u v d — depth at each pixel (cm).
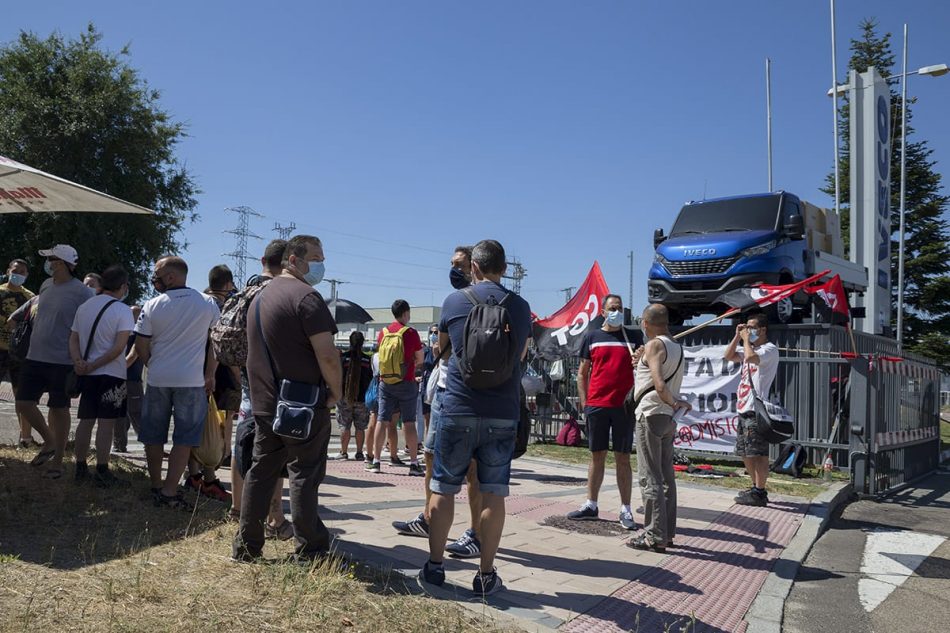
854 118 1953
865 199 1925
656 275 1261
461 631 343
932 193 3778
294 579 381
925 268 3706
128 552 426
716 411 1123
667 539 561
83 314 601
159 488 562
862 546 659
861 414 942
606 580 469
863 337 1220
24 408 652
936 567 590
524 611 390
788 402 1090
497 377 399
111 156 2997
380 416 857
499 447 412
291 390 396
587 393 645
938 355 3541
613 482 902
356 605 359
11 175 594
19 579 361
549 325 1340
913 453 1159
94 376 599
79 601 337
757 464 784
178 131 3222
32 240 2772
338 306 1160
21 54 2950
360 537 520
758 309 1132
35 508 514
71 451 738
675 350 553
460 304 423
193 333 559
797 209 1345
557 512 681
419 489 756
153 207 3166
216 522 504
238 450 511
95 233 2825
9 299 819
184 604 343
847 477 1002
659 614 415
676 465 1041
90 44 3048
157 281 568
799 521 717
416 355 851
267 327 400
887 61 4016
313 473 417
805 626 440
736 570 529
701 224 1307
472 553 491
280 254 507
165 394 556
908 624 451
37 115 2870
